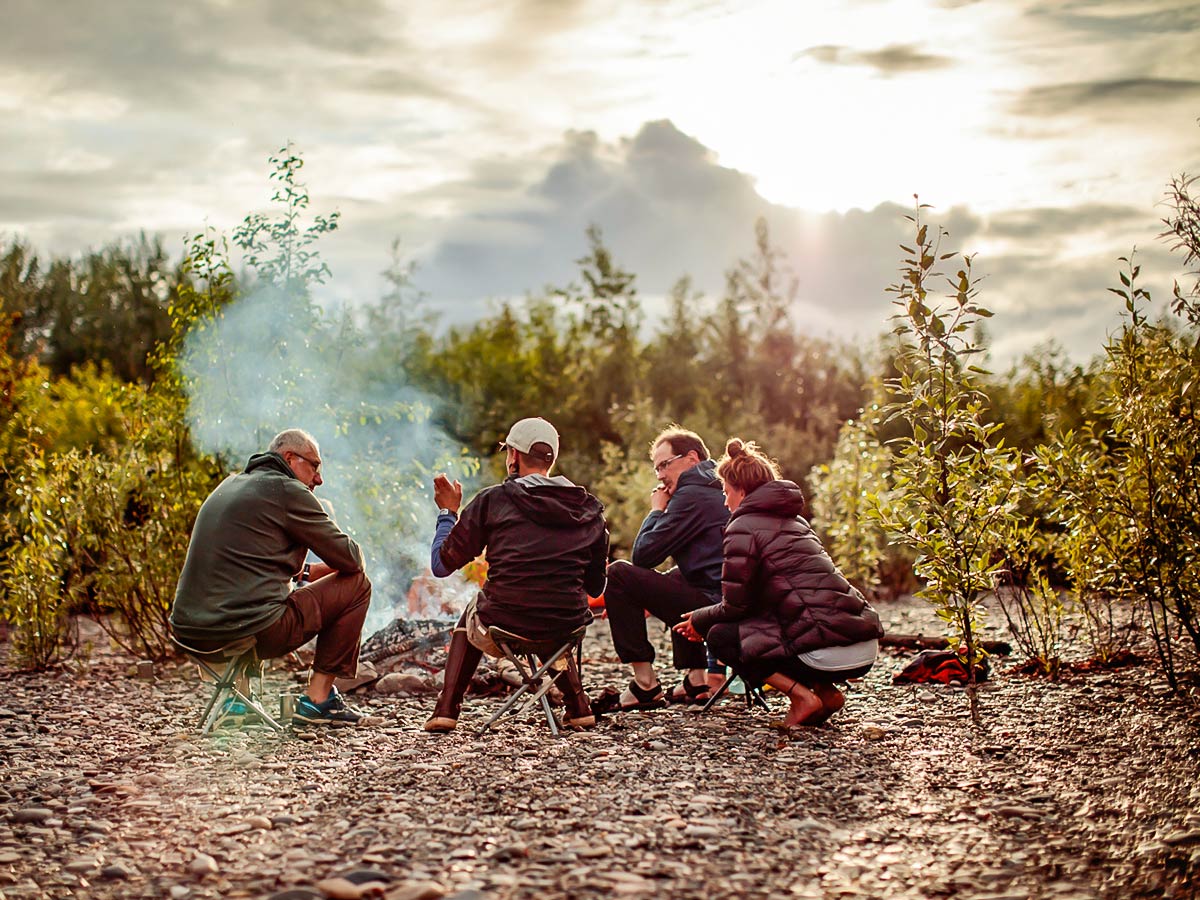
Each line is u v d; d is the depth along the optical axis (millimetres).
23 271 23531
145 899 3842
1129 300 6871
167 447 9273
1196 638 6934
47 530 8914
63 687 7957
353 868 4039
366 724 6520
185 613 6188
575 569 6273
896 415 6758
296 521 6352
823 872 4043
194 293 9312
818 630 6078
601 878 3924
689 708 6828
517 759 5562
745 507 6375
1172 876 4012
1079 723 6078
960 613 6574
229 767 5531
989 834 4445
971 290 6410
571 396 17719
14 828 4562
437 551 6402
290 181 9438
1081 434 7770
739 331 18734
